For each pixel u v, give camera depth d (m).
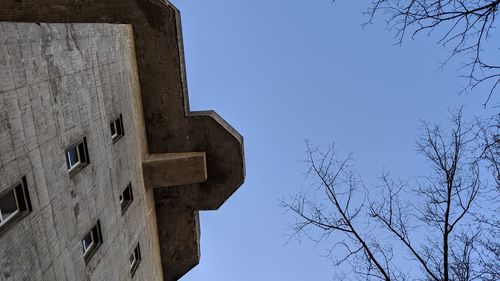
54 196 8.98
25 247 7.91
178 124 15.91
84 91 10.64
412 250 7.98
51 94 8.98
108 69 12.36
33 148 8.22
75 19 14.77
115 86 12.88
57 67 9.28
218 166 16.23
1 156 7.23
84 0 14.77
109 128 12.24
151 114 15.76
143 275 14.89
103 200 11.59
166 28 15.01
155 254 16.44
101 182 11.51
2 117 7.26
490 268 7.28
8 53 7.48
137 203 14.49
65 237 9.41
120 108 13.22
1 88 7.24
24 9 14.69
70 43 9.99
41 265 8.43
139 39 15.08
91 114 11.02
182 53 15.53
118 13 14.87
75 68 10.18
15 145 7.63
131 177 13.96
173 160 15.27
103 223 11.55
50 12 14.75
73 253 9.75
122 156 13.23
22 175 7.84
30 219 8.08
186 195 16.50
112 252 12.13
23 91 7.92
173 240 16.97
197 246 17.03
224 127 15.94
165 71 15.38
